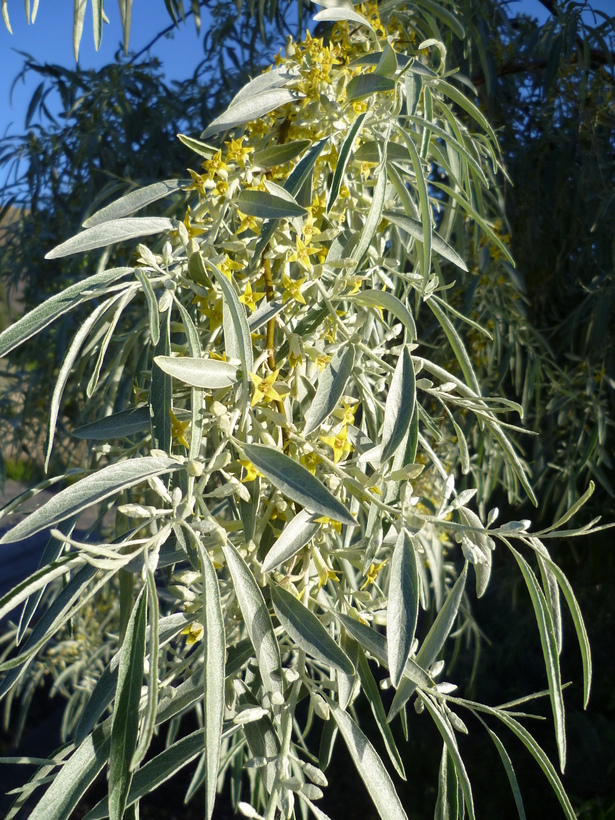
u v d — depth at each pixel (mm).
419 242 1327
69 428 2996
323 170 1269
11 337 817
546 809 3471
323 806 3732
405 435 878
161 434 871
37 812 761
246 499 861
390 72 1107
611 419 3045
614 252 2936
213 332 1021
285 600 865
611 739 3484
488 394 2787
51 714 4684
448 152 1571
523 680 4055
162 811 3943
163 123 2865
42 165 2918
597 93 2941
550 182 3023
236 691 938
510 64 2836
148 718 650
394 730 4000
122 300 936
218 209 1034
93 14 1200
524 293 2666
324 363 995
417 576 820
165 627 928
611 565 3357
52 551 957
